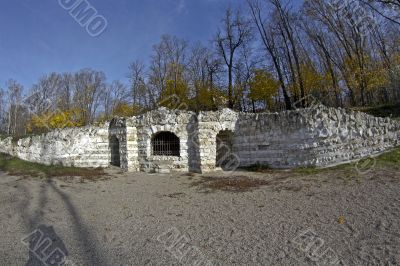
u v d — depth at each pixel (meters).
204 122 17.97
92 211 10.20
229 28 41.59
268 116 17.55
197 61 45.16
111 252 6.71
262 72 38.53
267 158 17.48
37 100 49.41
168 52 44.25
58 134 22.33
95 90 49.00
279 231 7.50
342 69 35.16
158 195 12.68
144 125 19.45
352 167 14.23
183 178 16.53
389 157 14.23
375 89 33.75
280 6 35.81
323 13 33.97
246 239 7.14
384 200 9.20
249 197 11.38
